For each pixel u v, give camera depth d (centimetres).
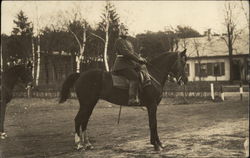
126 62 839
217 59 3916
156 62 869
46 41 3666
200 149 795
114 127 1197
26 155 765
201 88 2269
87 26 3494
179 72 853
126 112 1689
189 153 757
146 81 818
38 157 746
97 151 803
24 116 1561
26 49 3512
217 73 3928
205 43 4147
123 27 863
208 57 3938
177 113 1584
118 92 837
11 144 891
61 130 1141
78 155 763
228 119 1336
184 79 856
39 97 2630
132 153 772
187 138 943
